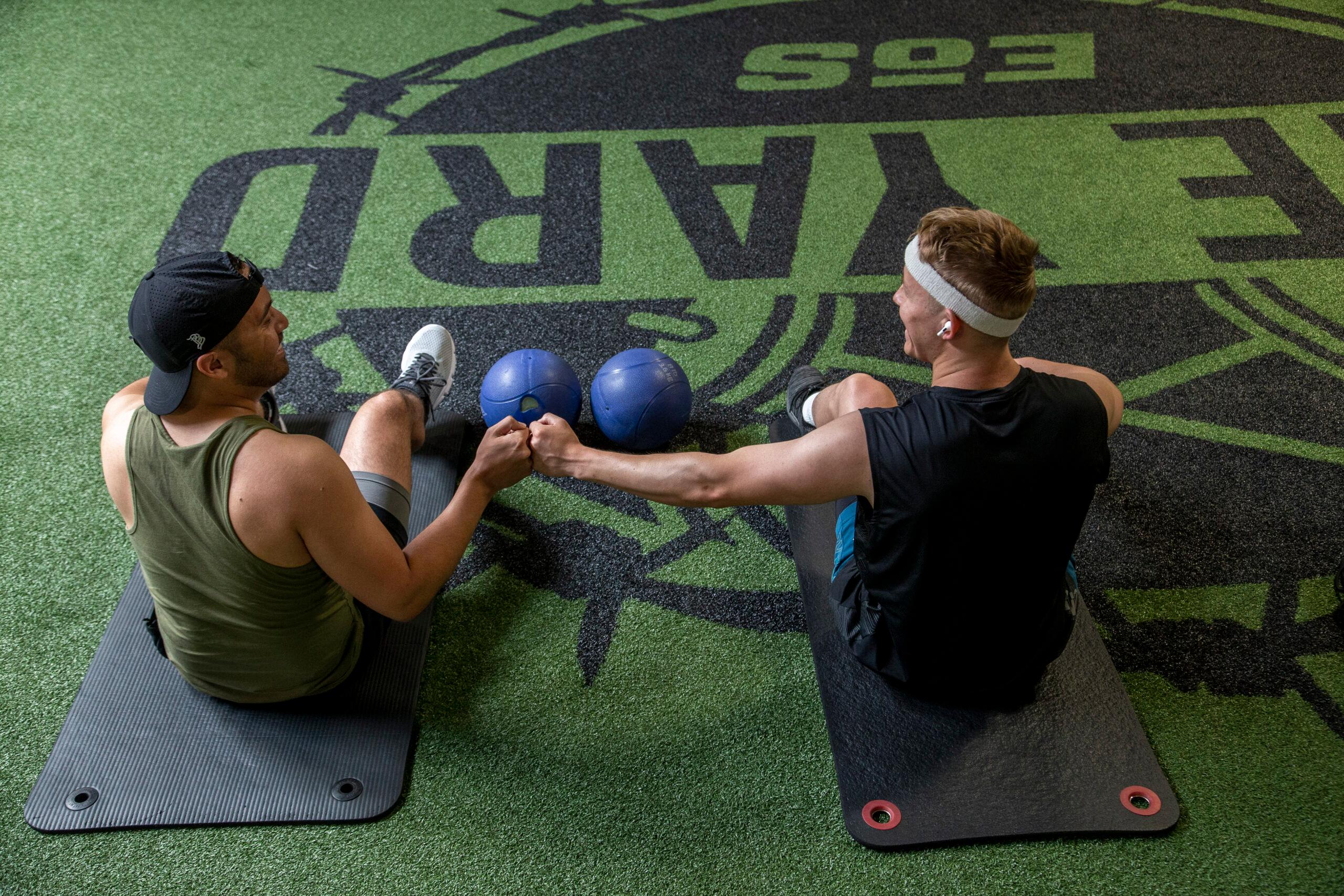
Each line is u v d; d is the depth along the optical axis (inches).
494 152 136.9
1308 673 75.9
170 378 53.5
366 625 71.4
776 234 123.0
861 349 107.0
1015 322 53.8
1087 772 68.0
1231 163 132.8
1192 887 63.1
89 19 163.9
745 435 97.4
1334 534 86.8
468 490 70.9
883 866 64.5
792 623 80.5
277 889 63.2
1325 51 155.0
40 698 74.1
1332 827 66.1
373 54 158.1
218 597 60.0
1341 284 113.7
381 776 68.3
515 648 78.4
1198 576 83.7
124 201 126.1
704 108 146.6
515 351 101.1
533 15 169.3
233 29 162.7
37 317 108.8
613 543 86.9
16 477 91.3
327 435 93.7
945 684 68.9
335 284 114.8
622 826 67.1
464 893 63.5
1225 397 100.7
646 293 114.5
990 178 131.6
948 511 55.9
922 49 159.9
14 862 64.1
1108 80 150.9
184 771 68.1
